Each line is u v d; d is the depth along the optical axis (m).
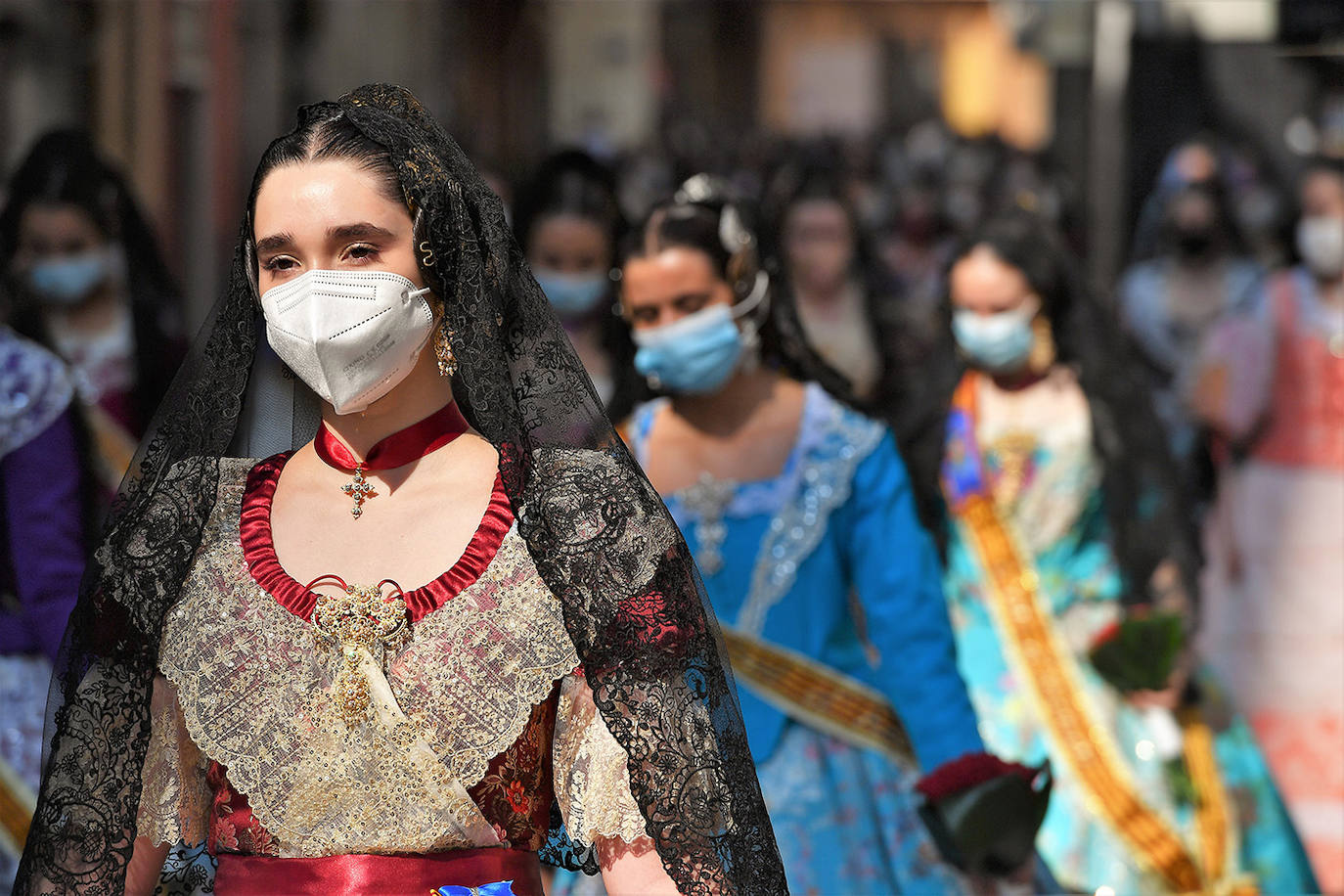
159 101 19.97
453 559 3.60
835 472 6.48
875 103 57.75
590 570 3.59
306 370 3.56
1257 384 12.91
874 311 15.42
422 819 3.48
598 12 45.97
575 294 10.45
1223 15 20.95
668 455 6.68
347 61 27.72
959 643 8.86
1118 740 8.45
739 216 6.57
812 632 6.46
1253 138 19.80
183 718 3.70
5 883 7.17
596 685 3.56
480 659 3.52
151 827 3.71
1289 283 12.99
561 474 3.70
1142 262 17.95
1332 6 12.89
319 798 3.49
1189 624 8.47
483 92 37.84
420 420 3.74
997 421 8.98
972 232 9.09
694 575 3.82
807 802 6.27
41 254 8.88
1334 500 12.77
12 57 16.98
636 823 3.59
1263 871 8.44
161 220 20.05
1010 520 8.87
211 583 3.65
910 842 6.36
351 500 3.70
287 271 3.62
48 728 3.85
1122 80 22.19
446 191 3.65
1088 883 8.23
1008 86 48.06
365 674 3.48
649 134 42.41
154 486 3.80
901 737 6.54
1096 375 8.97
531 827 3.61
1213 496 13.23
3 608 7.22
